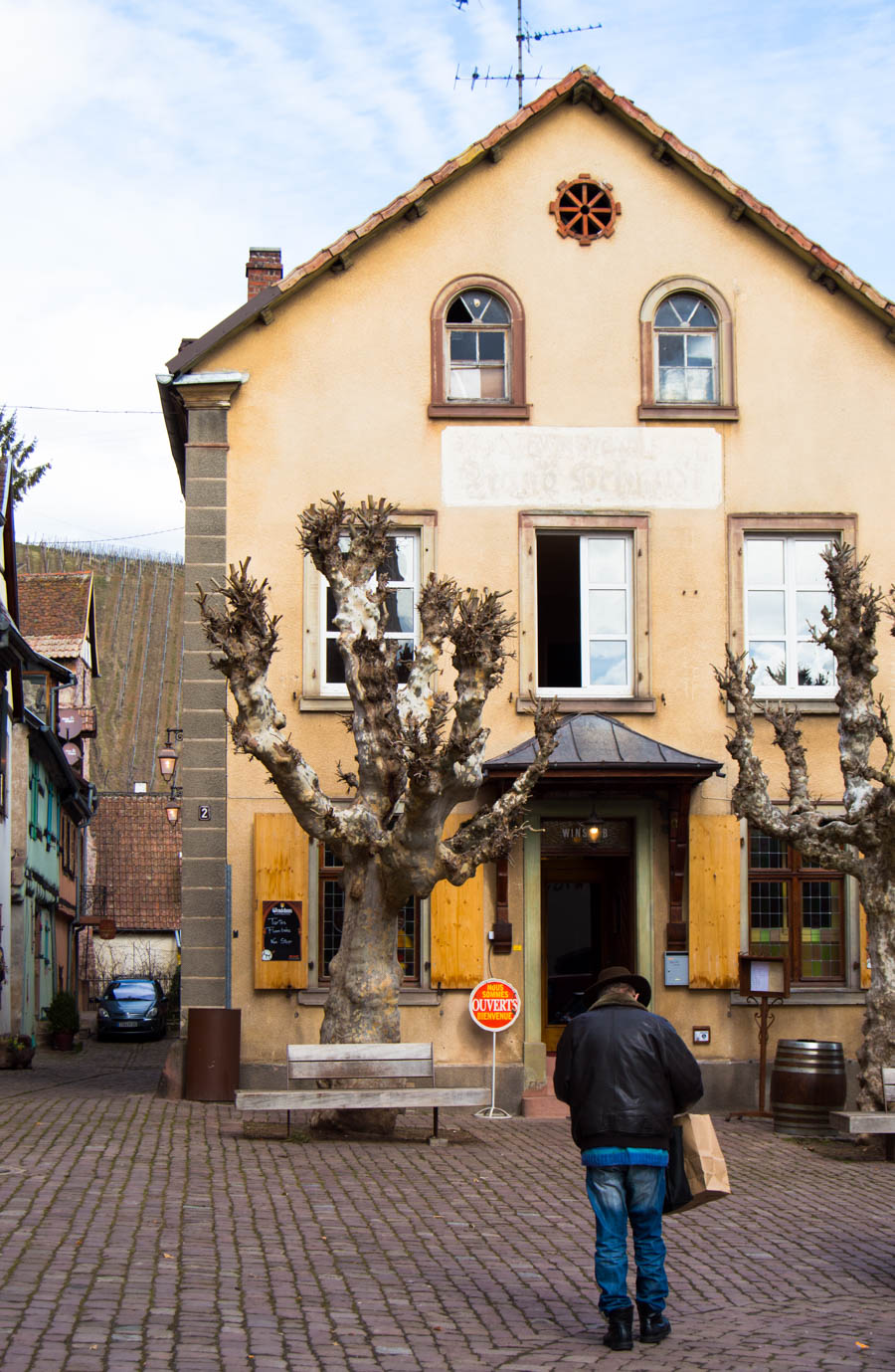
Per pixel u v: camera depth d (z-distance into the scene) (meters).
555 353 19.83
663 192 20.14
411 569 19.50
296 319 19.59
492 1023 18.08
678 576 19.69
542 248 19.95
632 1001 8.69
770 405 19.98
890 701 19.72
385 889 15.38
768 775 19.52
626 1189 8.40
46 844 37.84
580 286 19.95
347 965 15.45
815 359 20.08
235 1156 13.41
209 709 19.00
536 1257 10.34
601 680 19.64
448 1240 10.68
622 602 19.73
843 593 17.00
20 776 32.84
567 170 20.08
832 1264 10.59
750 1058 19.06
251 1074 18.44
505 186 20.00
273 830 18.72
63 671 36.84
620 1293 8.18
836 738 19.64
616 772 18.06
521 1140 15.71
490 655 14.66
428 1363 7.75
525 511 19.55
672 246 20.08
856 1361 7.99
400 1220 11.20
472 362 19.88
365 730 15.38
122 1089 20.69
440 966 18.70
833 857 16.98
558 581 19.86
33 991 35.16
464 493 19.53
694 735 19.45
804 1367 7.85
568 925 19.77
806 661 19.83
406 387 19.61
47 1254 9.37
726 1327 8.78
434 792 14.59
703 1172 8.64
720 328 20.05
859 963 19.23
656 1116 8.33
